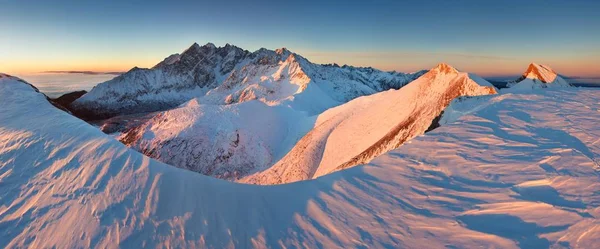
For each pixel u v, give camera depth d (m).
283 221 8.27
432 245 6.48
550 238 6.03
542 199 7.25
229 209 8.95
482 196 7.80
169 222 8.23
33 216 8.58
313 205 8.77
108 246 7.54
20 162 10.86
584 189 7.43
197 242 7.57
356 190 9.09
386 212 7.83
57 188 9.59
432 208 7.66
